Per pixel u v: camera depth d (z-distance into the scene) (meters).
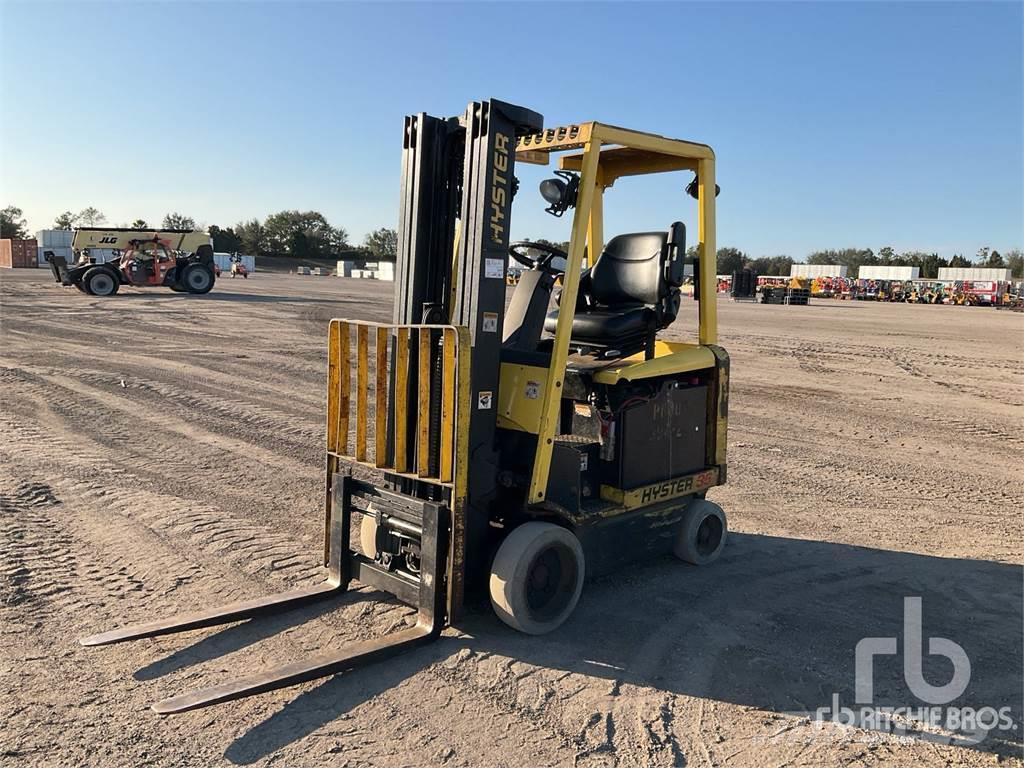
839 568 5.38
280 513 6.02
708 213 5.03
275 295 32.44
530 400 4.12
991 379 14.36
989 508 6.86
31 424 8.62
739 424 10.05
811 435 9.54
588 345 4.97
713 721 3.46
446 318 4.21
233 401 10.38
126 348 14.85
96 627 4.11
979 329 27.42
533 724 3.38
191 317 21.12
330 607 4.40
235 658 3.84
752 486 7.36
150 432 8.52
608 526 4.66
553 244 4.65
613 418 4.61
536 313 4.50
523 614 4.07
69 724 3.25
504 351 4.29
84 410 9.46
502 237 4.02
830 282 64.19
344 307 26.94
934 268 84.81
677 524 5.18
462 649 3.99
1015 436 9.72
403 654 3.91
